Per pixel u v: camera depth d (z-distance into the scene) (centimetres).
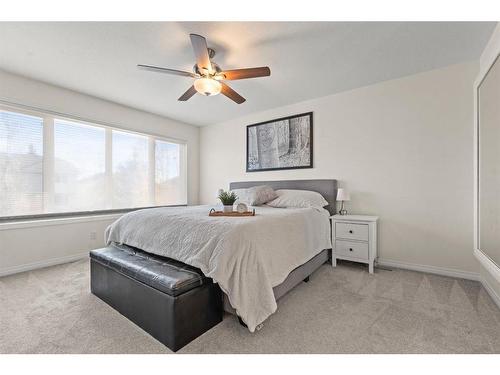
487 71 195
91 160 342
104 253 204
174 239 183
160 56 232
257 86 302
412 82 273
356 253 272
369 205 301
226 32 196
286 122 370
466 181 245
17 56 233
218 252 151
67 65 250
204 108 384
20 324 163
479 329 155
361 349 137
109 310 183
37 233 281
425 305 188
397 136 282
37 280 242
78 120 321
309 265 241
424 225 266
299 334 152
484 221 207
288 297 205
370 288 222
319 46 216
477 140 222
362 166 306
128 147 386
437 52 227
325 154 335
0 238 256
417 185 271
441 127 257
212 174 476
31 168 287
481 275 231
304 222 235
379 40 207
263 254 167
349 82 292
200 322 151
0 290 218
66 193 317
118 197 372
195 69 234
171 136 442
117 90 312
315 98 343
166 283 142
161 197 433
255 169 407
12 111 272
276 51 223
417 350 136
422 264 268
